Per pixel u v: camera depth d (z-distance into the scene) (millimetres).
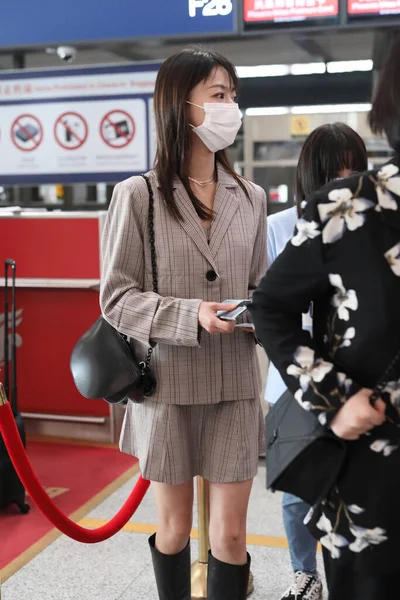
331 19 4934
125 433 1955
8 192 9148
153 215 1773
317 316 1274
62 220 4117
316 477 1223
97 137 5578
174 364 1767
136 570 2562
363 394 1157
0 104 5723
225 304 1652
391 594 1229
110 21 5336
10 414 2088
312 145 1971
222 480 1801
